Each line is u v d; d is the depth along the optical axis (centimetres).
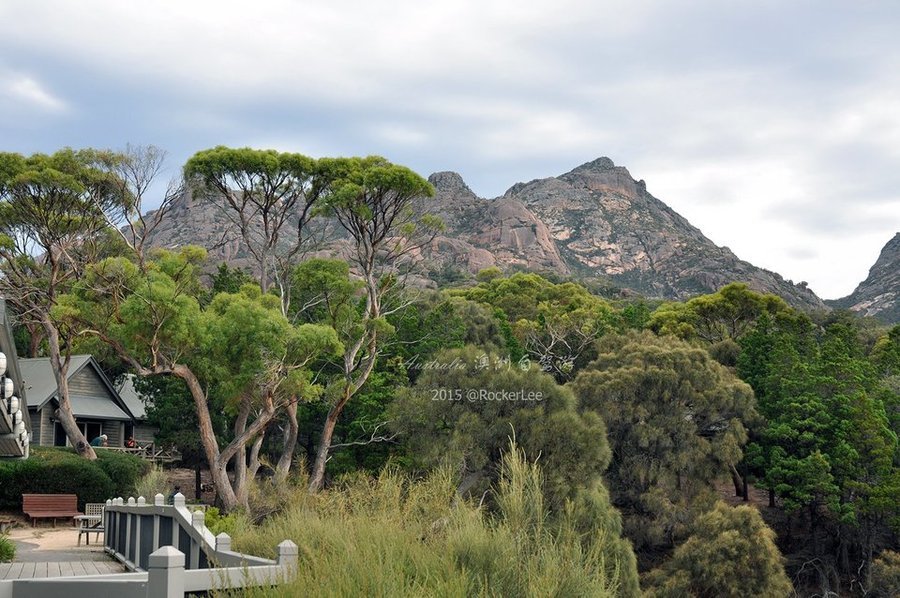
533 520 805
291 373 3425
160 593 599
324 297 4228
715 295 8200
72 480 3250
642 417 4747
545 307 7694
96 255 4847
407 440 3619
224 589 623
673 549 4531
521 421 3269
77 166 4450
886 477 4888
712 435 5150
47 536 2641
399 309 4681
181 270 3597
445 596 639
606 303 9288
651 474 4675
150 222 4691
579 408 4831
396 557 728
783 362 5759
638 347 5181
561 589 703
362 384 4078
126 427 5122
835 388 5384
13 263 4494
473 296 8725
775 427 5250
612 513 3350
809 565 4966
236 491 3562
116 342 3450
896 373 6388
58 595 682
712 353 6644
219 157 4112
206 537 964
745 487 5738
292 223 4634
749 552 3950
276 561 703
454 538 772
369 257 4228
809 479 4891
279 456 4841
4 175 4312
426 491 1045
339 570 654
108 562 1759
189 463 5097
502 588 704
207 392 4306
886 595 4622
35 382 4609
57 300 3662
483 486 3108
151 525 1384
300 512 1084
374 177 4047
